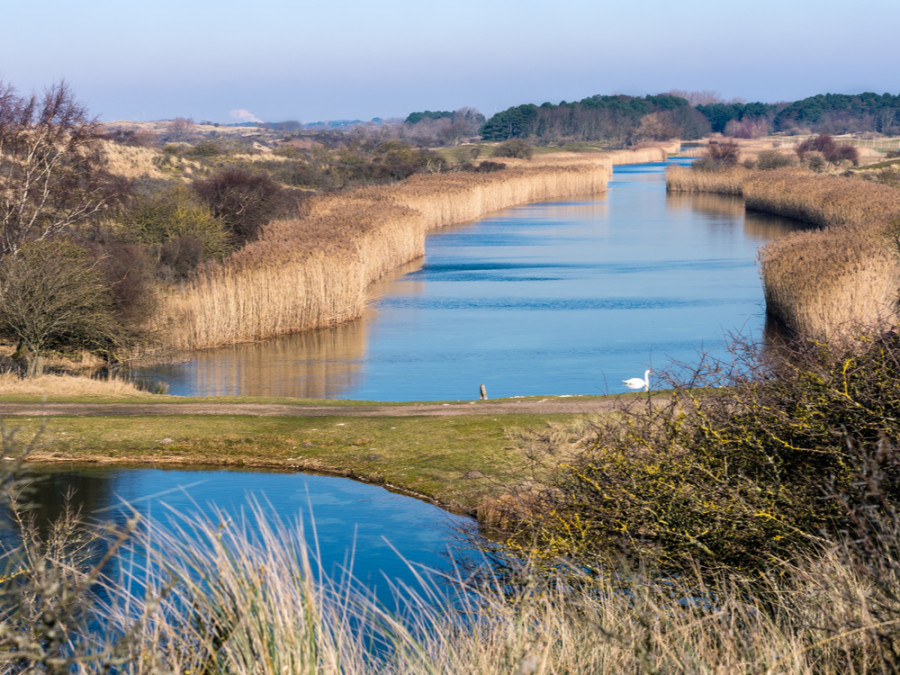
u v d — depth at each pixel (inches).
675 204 5128.0
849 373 342.6
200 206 2677.2
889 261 1689.2
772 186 4419.3
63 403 1253.7
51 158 1825.8
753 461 360.8
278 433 1077.1
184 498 847.1
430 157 6565.0
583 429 570.9
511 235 3833.7
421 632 288.8
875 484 261.6
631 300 2247.8
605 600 297.6
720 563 339.0
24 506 168.6
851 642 225.5
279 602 202.4
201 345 1823.3
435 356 1713.8
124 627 192.2
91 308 1584.6
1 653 148.6
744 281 2497.5
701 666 223.6
